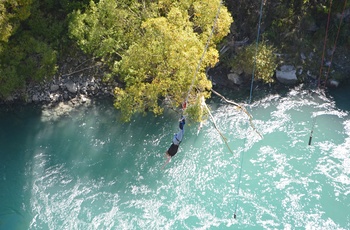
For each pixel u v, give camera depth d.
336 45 40.41
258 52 37.41
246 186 30.36
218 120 35.75
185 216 28.64
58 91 37.50
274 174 31.09
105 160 32.78
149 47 30.11
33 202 29.61
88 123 35.88
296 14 39.50
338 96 38.03
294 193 29.72
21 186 30.72
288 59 39.34
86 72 38.31
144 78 32.19
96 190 30.52
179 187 30.59
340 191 29.70
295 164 31.77
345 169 31.19
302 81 39.03
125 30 33.00
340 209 28.62
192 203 29.45
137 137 34.66
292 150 32.84
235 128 34.97
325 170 31.20
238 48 39.06
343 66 40.00
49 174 31.67
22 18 34.19
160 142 34.16
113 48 35.59
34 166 32.28
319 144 33.25
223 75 39.34
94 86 38.09
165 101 37.16
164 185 30.80
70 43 38.59
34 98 37.00
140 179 31.30
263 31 39.88
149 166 32.28
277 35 39.84
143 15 32.50
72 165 32.41
